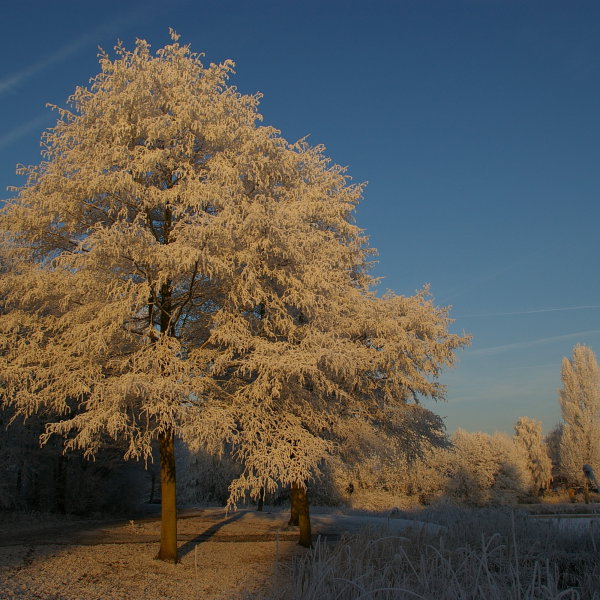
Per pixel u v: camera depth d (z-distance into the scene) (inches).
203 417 350.6
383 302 519.5
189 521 730.2
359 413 544.7
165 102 412.2
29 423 669.9
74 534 567.8
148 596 308.8
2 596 282.2
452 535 424.8
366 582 249.6
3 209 394.3
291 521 651.5
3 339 368.8
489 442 2027.6
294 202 460.1
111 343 372.5
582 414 1691.7
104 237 328.2
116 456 872.3
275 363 358.3
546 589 201.0
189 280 400.2
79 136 404.5
